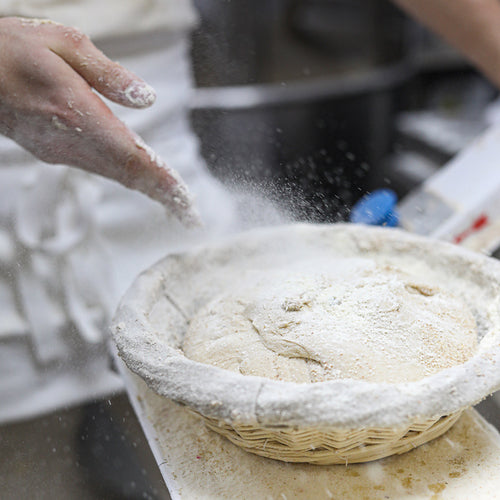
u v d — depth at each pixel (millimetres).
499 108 1647
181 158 972
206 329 595
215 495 506
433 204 857
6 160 840
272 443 499
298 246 737
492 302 605
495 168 850
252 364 526
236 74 986
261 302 589
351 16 1620
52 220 880
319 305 574
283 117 1496
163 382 472
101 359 779
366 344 518
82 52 607
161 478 565
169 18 938
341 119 1627
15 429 677
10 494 568
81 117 596
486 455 520
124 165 622
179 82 1005
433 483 494
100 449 616
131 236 923
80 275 886
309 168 831
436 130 1624
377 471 511
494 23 991
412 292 614
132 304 590
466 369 456
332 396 429
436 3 1009
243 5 1331
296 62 1536
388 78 1759
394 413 422
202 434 582
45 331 854
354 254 724
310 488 501
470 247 809
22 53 589
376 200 815
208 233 894
